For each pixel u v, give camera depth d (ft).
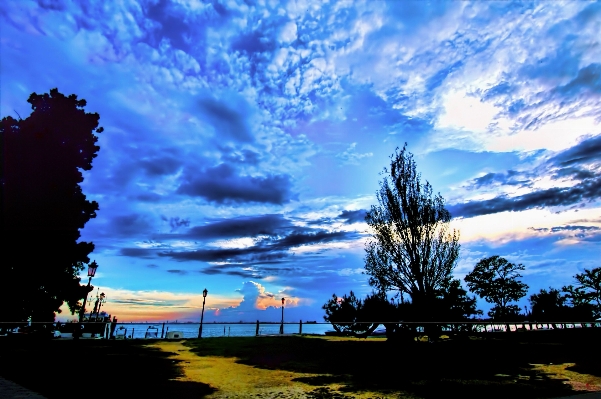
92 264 78.18
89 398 21.31
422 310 57.77
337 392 23.35
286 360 37.58
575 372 29.17
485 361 35.12
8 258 69.92
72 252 75.10
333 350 45.42
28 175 72.95
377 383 25.89
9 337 61.98
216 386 25.05
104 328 80.28
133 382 25.99
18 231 71.00
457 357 37.70
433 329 56.03
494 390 23.34
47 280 72.64
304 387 24.82
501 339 53.31
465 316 59.77
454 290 62.39
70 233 76.33
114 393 22.59
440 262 60.18
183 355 41.78
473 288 89.15
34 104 79.05
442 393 22.74
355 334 74.49
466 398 21.53
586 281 83.66
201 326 81.20
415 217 60.95
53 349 47.16
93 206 81.66
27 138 73.46
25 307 71.82
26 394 22.03
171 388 24.21
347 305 83.66
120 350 46.52
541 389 23.53
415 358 37.22
